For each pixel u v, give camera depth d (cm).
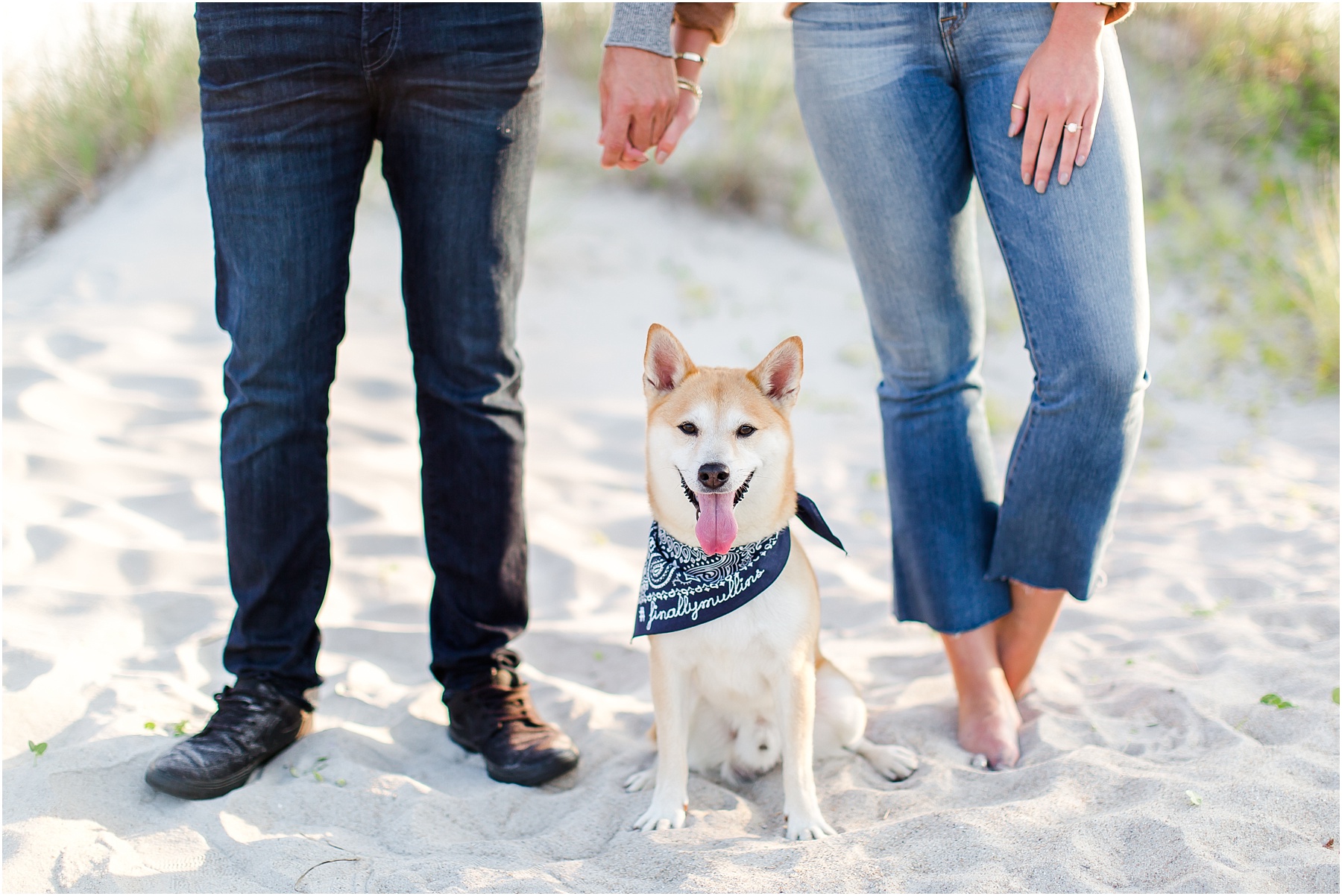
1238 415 559
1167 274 677
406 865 191
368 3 213
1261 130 745
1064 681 277
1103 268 214
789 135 754
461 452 239
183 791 210
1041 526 233
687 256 683
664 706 221
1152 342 636
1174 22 797
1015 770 225
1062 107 213
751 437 229
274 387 220
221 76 211
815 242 714
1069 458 223
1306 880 171
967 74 230
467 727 245
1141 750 231
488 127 226
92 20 652
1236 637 289
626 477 464
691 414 229
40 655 261
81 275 554
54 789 205
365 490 410
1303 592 325
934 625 252
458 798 223
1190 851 179
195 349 500
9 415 408
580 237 675
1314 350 602
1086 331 214
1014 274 227
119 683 256
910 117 230
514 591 250
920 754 246
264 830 206
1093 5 212
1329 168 696
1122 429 221
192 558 337
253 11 207
